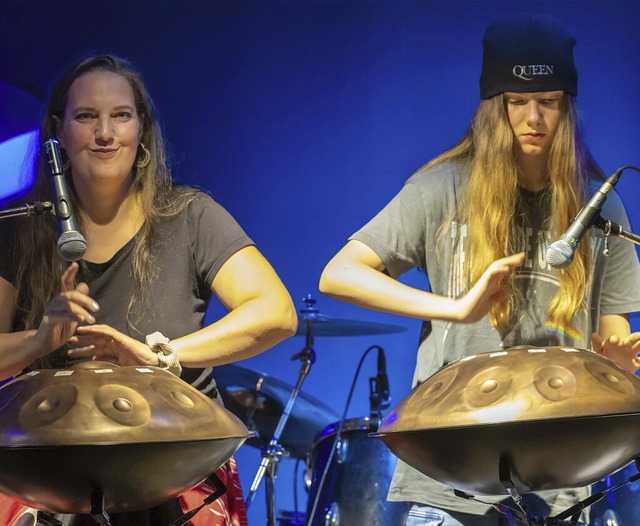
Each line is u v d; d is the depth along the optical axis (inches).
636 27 267.3
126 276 129.5
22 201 134.3
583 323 135.9
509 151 136.9
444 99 276.5
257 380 254.2
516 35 136.6
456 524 132.2
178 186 135.3
